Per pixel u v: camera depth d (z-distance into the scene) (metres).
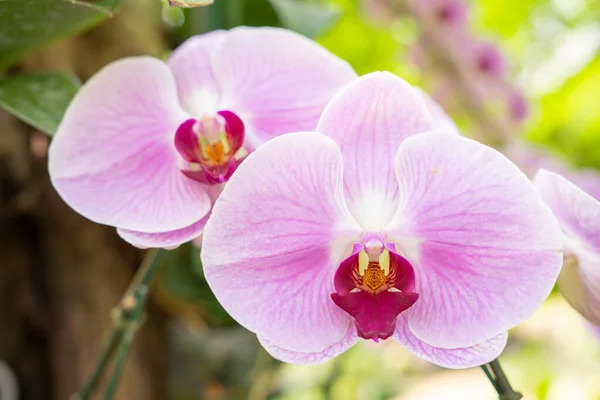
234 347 0.64
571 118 1.04
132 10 0.54
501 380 0.37
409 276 0.37
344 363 0.95
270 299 0.36
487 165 0.36
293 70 0.40
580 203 0.37
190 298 0.57
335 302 0.37
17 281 0.55
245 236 0.36
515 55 1.10
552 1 1.04
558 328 0.85
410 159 0.36
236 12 0.51
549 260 0.36
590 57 1.01
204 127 0.39
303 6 0.50
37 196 0.53
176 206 0.39
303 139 0.36
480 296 0.36
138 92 0.39
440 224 0.37
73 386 0.56
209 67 0.40
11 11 0.40
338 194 0.37
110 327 0.56
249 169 0.36
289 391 0.91
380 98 0.36
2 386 0.54
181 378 0.62
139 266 0.58
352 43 0.92
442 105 0.69
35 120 0.42
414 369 1.13
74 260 0.56
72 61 0.53
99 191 0.39
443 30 0.65
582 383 0.81
